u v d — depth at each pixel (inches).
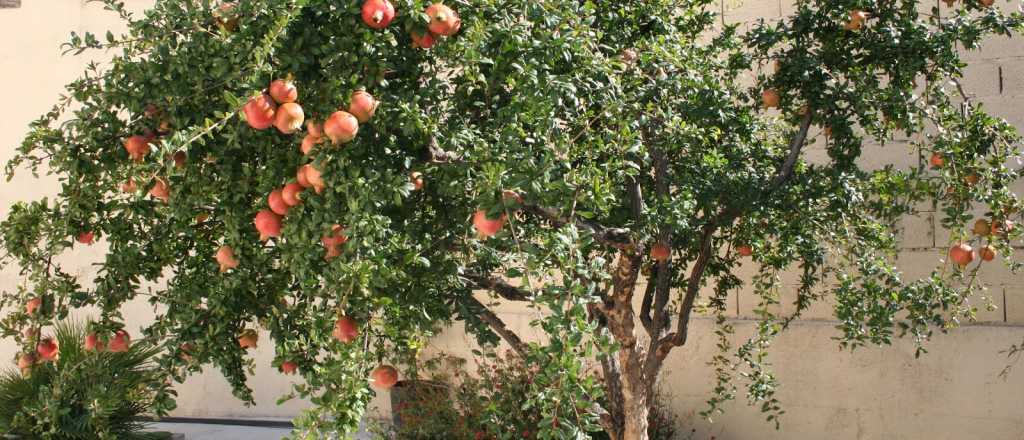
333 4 84.4
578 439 76.7
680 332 145.3
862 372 210.8
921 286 137.9
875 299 136.9
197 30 89.9
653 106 121.6
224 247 96.6
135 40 94.0
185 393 281.6
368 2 83.4
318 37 86.4
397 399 243.4
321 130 84.5
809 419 215.6
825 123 136.9
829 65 136.1
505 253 110.6
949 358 203.5
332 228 84.5
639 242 123.4
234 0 91.1
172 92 91.0
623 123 105.3
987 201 129.3
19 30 283.7
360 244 81.8
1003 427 198.5
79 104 279.1
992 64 201.0
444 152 94.7
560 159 89.7
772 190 133.0
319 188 84.6
